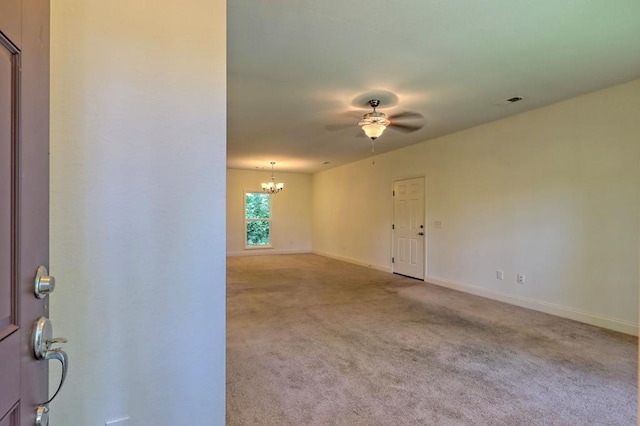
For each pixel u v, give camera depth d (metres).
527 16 2.23
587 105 3.67
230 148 6.60
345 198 8.66
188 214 1.25
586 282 3.68
